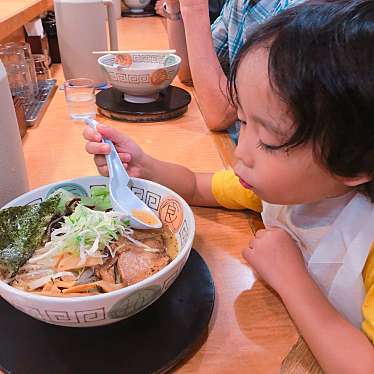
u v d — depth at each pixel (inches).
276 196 24.3
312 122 20.1
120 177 30.0
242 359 21.3
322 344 21.4
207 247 29.6
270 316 23.9
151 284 20.1
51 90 57.1
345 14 20.2
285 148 21.6
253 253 26.6
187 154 42.0
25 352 21.1
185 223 26.3
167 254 25.6
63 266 23.2
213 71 47.8
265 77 21.0
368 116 19.7
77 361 20.6
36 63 60.1
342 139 20.3
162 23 99.6
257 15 52.1
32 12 57.2
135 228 27.3
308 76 19.6
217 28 61.9
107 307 19.4
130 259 23.7
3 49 52.1
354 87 19.2
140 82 48.4
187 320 22.8
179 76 63.6
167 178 33.9
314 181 23.0
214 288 25.1
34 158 40.4
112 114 49.3
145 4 109.4
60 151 41.8
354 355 20.9
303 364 21.3
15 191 29.0
